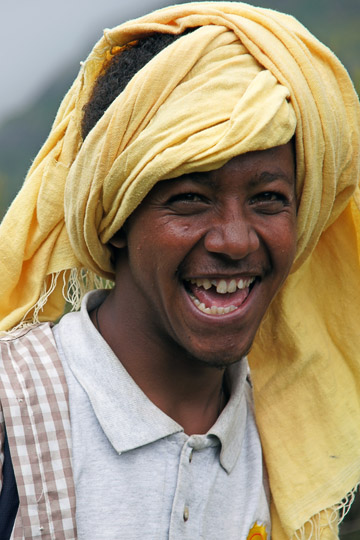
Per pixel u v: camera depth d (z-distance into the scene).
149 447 3.13
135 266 3.16
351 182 3.42
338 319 3.74
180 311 3.12
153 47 3.16
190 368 3.28
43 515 2.94
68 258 3.46
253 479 3.44
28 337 3.29
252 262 3.08
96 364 3.19
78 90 3.34
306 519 3.51
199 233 3.02
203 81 2.99
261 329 3.68
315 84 3.15
